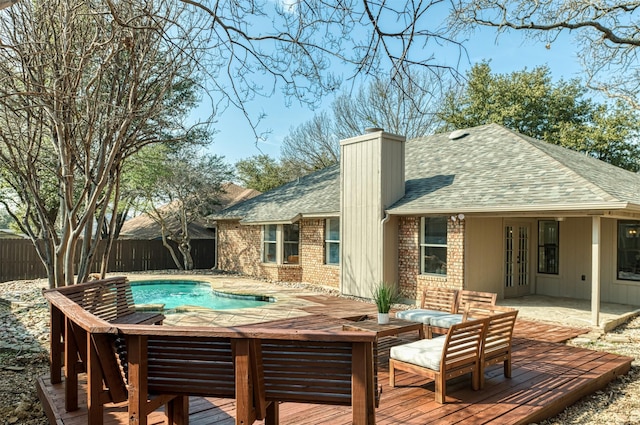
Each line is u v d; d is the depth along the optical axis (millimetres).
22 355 6922
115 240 20859
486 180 11836
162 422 4098
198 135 13641
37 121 7500
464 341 4992
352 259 13398
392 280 12734
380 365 6266
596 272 9086
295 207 17188
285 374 3057
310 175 21891
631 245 11836
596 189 9281
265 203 19812
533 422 4570
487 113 26844
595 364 6270
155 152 19812
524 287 13406
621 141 24859
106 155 8398
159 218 22281
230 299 14336
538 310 10883
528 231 13578
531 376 5707
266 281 17094
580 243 12727
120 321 6078
